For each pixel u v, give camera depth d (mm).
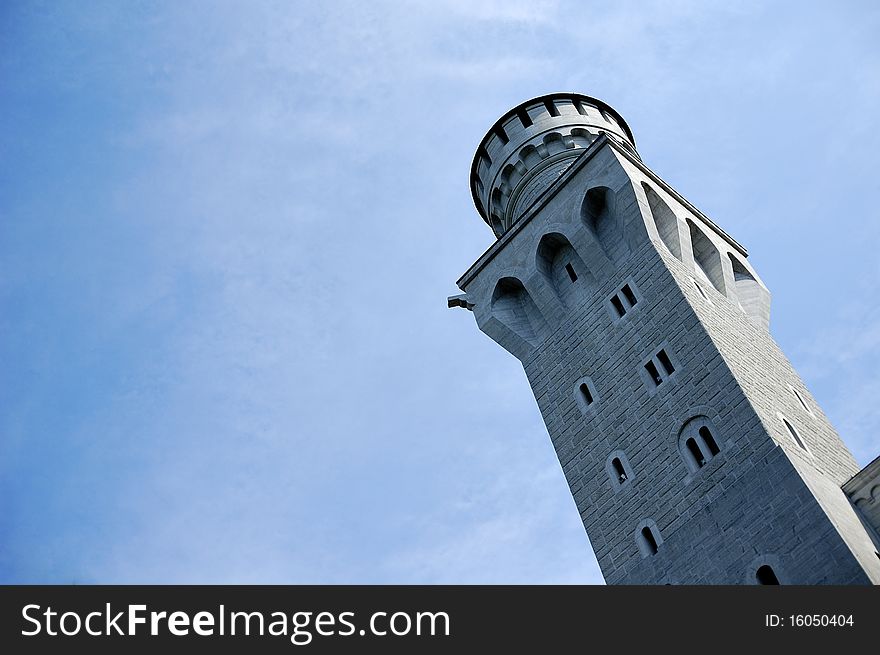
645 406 42781
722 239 52625
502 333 50125
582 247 48812
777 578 35125
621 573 39625
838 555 34125
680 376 42312
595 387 45312
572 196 50344
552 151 57781
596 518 41781
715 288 49438
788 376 46344
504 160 59031
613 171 49062
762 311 50406
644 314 45188
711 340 42156
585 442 44125
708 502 38469
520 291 51594
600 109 62156
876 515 38062
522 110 60812
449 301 52312
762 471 37562
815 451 40656
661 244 47594
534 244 50594
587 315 47656
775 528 36094
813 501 35656
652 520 39844
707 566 37125
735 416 39562
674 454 40594
